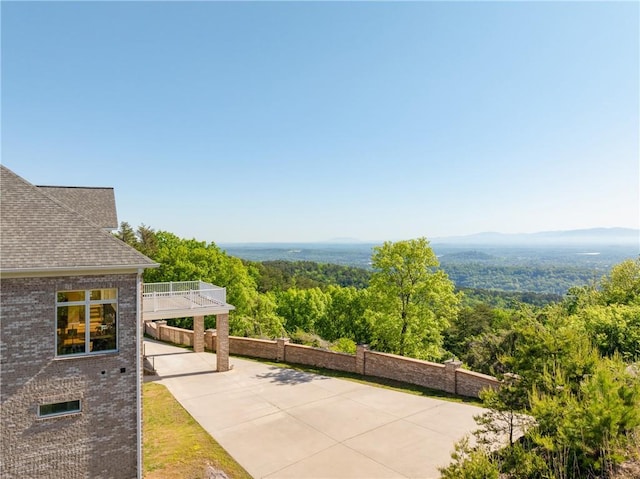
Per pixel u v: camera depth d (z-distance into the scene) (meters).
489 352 27.88
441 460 11.12
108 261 10.15
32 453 9.43
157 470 10.45
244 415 14.40
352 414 14.51
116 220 15.77
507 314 54.50
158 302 19.73
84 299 10.25
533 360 9.79
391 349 26.98
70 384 9.89
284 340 23.02
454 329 52.25
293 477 10.30
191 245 44.78
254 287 47.28
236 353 24.36
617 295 32.78
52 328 9.73
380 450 11.73
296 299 58.44
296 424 13.60
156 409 14.91
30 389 9.46
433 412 14.70
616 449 7.47
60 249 9.88
